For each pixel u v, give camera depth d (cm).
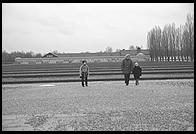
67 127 793
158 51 8806
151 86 1806
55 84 2017
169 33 8256
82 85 1842
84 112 995
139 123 825
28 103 1209
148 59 9869
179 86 1780
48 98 1352
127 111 1003
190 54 6638
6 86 1930
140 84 1936
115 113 970
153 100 1248
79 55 12350
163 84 1906
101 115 940
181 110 1009
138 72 1891
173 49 8112
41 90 1684
